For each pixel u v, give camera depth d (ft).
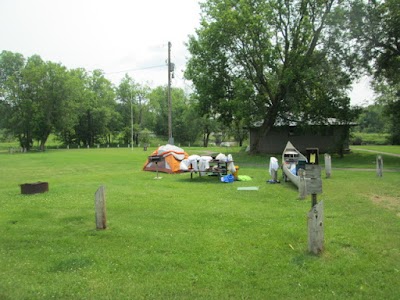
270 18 94.53
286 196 39.78
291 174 47.47
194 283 17.04
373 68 91.20
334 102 96.58
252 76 103.55
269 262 19.47
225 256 20.42
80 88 223.71
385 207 33.53
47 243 23.16
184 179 57.11
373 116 262.06
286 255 20.51
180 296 15.78
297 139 119.03
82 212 31.76
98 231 25.55
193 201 36.86
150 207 33.68
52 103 202.28
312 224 20.45
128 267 18.98
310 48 96.17
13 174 72.02
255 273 18.06
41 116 195.83
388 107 102.53
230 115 108.88
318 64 93.61
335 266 18.79
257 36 96.37
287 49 98.78
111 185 49.55
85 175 65.87
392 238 23.43
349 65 90.63
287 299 15.47
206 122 241.96
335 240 22.88
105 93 279.90
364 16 83.87
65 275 18.07
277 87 101.35
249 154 111.34
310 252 20.58
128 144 277.44
